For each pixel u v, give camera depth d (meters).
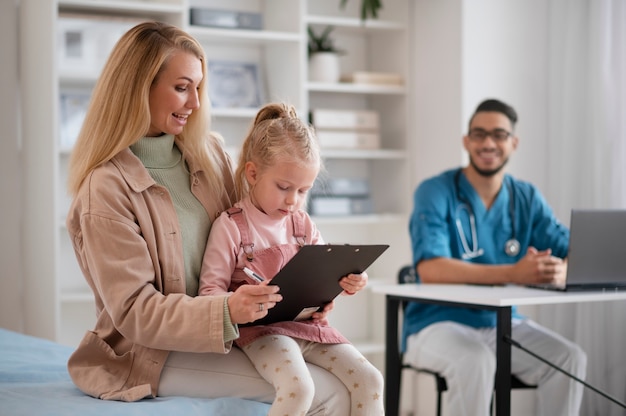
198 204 1.89
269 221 1.87
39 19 3.47
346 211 4.00
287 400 1.62
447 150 3.88
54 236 3.43
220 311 1.62
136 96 1.75
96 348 1.80
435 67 3.95
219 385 1.75
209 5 3.99
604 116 3.56
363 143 4.04
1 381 2.01
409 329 3.08
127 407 1.65
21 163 3.60
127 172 1.75
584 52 3.67
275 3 4.04
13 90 3.58
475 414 2.74
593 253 2.58
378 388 1.78
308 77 4.01
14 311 3.61
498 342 2.39
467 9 3.78
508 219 3.14
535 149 3.84
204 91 1.90
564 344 2.84
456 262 2.92
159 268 1.75
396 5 4.16
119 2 3.53
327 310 1.86
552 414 2.84
